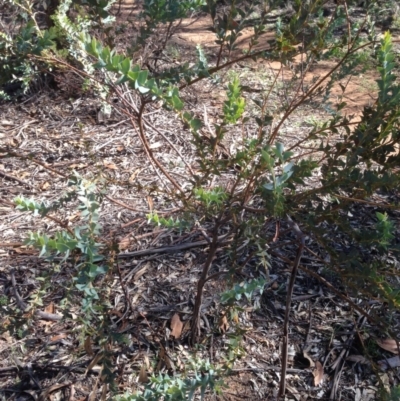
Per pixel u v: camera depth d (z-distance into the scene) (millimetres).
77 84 4570
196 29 7133
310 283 2816
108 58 1122
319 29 1768
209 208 1706
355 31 1952
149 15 1487
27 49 1433
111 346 2318
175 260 2938
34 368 2377
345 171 1583
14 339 2500
